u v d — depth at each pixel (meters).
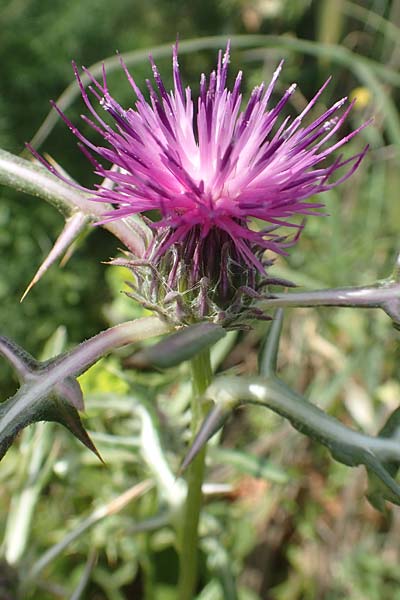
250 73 0.26
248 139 0.08
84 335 0.21
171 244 0.08
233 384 0.09
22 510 0.11
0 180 0.09
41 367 0.08
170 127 0.08
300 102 0.23
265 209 0.08
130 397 0.12
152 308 0.08
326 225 0.19
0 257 0.21
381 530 0.16
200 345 0.06
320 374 0.18
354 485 0.16
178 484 0.11
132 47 0.26
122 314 0.15
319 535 0.16
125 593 0.15
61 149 0.24
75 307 0.22
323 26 0.19
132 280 0.14
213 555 0.12
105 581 0.14
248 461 0.11
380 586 0.15
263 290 0.09
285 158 0.08
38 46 0.24
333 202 0.18
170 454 0.12
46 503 0.14
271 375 0.09
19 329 0.21
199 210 0.08
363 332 0.17
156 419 0.11
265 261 0.09
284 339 0.19
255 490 0.17
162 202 0.07
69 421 0.08
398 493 0.08
